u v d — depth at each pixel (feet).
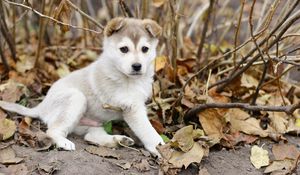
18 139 5.45
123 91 5.61
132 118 5.58
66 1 5.66
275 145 5.69
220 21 8.10
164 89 6.20
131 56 5.51
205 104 5.72
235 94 6.32
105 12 7.68
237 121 5.90
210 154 5.51
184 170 5.25
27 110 5.85
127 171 5.17
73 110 5.54
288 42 6.63
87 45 7.34
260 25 6.40
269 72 6.57
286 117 6.13
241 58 6.21
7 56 6.84
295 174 5.32
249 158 5.52
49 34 7.45
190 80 6.16
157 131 5.77
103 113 5.74
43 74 6.67
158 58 6.37
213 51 7.02
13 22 6.56
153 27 5.63
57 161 5.15
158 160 5.34
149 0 7.29
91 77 5.72
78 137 5.71
